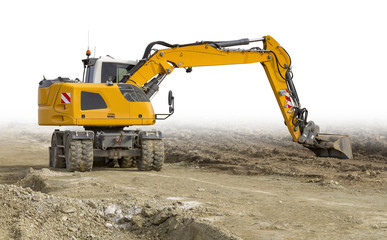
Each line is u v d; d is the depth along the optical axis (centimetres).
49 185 1366
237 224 857
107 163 1944
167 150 2752
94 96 1675
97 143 1706
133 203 996
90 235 872
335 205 1055
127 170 1772
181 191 1255
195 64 1817
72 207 950
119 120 1683
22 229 834
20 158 2680
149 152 1711
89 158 1641
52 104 1703
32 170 1717
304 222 877
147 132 1742
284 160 2016
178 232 837
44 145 3759
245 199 1133
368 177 1512
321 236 778
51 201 974
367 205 1059
